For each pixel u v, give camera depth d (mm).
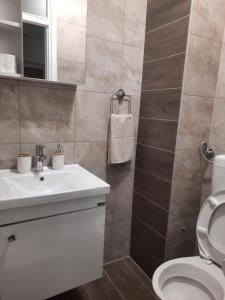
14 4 1205
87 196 1158
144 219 1752
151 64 1592
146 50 1635
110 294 1554
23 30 1211
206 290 1187
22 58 1225
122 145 1617
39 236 1082
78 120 1515
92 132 1580
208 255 1289
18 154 1372
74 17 1354
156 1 1508
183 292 1231
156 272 1181
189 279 1246
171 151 1459
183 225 1588
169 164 1479
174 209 1518
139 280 1694
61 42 1333
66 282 1215
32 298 1138
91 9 1418
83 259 1237
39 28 1260
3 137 1317
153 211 1649
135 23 1586
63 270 1189
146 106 1669
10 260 1037
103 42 1495
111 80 1575
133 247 1916
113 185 1759
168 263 1249
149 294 1567
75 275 1233
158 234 1609
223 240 1263
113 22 1505
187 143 1462
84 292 1561
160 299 1021
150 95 1621
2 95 1272
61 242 1147
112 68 1562
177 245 1596
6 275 1044
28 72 1253
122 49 1573
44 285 1153
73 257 1202
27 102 1341
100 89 1547
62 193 1078
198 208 1629
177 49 1369
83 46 1406
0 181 1215
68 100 1454
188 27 1288
